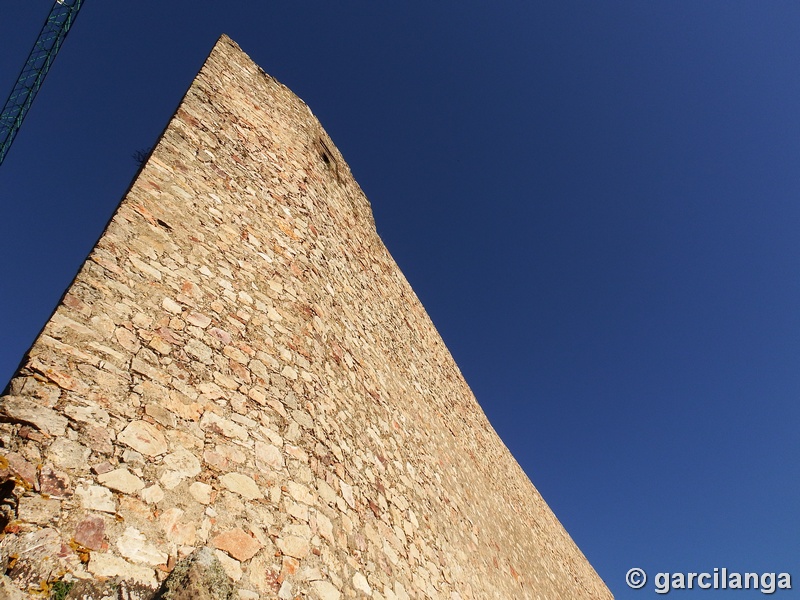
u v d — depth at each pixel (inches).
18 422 90.8
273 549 121.4
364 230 339.3
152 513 100.3
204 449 120.0
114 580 86.9
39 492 86.7
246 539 115.6
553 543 492.7
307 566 129.8
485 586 261.6
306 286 208.2
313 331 196.4
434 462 282.2
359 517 169.2
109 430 103.0
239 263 175.0
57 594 79.1
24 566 78.4
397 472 222.8
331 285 237.9
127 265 132.5
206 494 113.3
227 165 204.1
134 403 111.3
